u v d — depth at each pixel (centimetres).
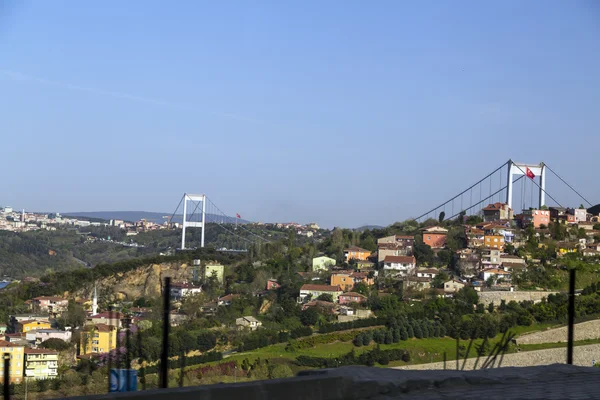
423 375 903
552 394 873
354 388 830
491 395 862
